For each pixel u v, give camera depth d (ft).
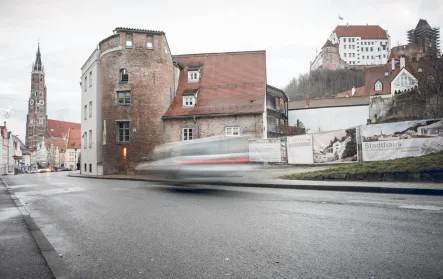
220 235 18.24
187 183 54.44
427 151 50.03
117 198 36.47
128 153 95.86
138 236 18.74
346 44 446.60
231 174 50.62
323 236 17.17
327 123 182.60
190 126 97.09
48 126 484.74
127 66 97.35
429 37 425.69
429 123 50.19
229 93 100.89
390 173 39.68
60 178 93.09
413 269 12.29
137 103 96.58
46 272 12.98
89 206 31.14
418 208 23.91
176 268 13.38
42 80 484.74
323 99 194.08
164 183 58.85
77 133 415.64
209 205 28.94
